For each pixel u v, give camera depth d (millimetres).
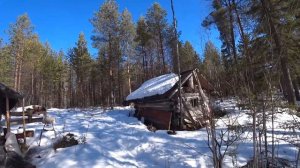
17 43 39281
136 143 11672
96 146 11094
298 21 15641
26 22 39406
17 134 12453
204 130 15297
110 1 32656
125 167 9406
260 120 6883
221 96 6812
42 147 11812
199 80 16969
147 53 39562
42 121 16359
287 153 9234
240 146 10031
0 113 12461
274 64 6293
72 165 9555
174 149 10758
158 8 34562
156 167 9391
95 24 32469
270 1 15203
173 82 17547
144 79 39906
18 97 12062
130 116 22812
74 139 12086
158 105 18609
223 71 6750
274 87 6348
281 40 13156
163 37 33906
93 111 27531
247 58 6324
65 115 23750
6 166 9594
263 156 7941
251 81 6250
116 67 36562
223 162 8797
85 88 54781
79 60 46938
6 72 38656
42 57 48406
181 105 15852
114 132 14148
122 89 47500
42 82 52594
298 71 18422
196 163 9211
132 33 34156
